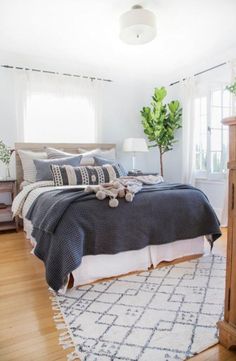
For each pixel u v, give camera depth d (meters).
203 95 4.12
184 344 1.34
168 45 3.50
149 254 2.30
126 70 4.50
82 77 4.32
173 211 2.36
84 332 1.44
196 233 2.48
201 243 2.60
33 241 2.74
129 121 4.88
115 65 4.27
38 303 1.74
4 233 3.37
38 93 3.99
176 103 4.30
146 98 5.02
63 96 4.16
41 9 2.60
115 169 3.34
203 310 1.64
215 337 1.39
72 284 1.96
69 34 3.16
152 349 1.30
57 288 1.81
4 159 3.65
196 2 2.51
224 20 2.85
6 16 2.72
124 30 2.64
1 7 2.55
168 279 2.08
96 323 1.52
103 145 4.35
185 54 3.80
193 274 2.17
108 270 2.09
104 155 3.96
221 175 3.86
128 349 1.31
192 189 2.62
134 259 2.21
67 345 1.34
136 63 4.16
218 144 3.89
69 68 4.21
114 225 2.05
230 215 1.30
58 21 2.85
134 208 2.17
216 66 3.85
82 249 1.91
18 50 3.61
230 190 1.29
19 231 3.45
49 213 2.01
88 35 3.19
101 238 2.00
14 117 3.86
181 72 4.43
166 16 2.76
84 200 2.06
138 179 2.74
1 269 2.29
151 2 2.50
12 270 2.27
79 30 3.06
